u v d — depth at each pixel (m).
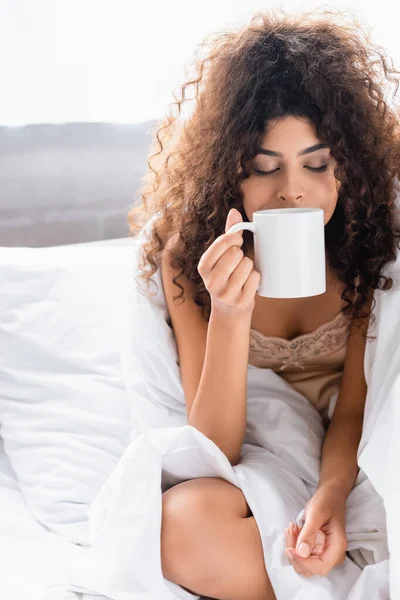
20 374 1.61
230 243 1.08
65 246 2.04
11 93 2.27
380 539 1.16
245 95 1.20
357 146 1.23
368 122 1.24
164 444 1.18
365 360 1.30
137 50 2.28
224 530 1.11
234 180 1.23
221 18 2.22
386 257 1.30
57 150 2.20
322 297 1.40
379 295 1.29
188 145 1.35
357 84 1.22
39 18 2.25
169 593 1.10
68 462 1.44
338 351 1.43
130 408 1.52
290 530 1.12
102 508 1.18
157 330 1.41
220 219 1.30
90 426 1.50
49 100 2.29
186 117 1.49
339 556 1.10
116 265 1.74
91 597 1.13
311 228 1.06
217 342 1.24
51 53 2.27
